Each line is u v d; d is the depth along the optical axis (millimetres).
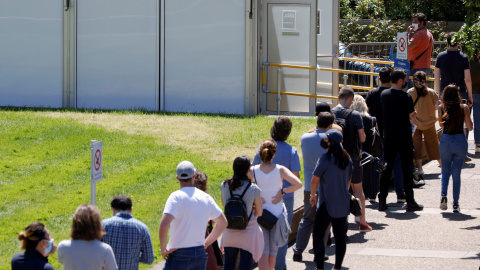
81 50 40938
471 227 24781
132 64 40875
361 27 66125
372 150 25703
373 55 60094
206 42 40469
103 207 25109
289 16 41312
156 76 40875
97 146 19141
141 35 40688
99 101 41188
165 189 27281
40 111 39156
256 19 40344
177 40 40594
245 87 40531
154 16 40531
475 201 28000
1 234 22375
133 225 15828
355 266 21203
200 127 36312
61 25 40812
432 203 27938
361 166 23812
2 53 41031
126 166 29984
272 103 41906
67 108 40594
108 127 35625
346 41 66000
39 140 32875
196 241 16469
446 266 21016
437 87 33062
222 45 40406
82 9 40656
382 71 27219
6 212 24359
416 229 24688
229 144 33750
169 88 40906
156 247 21469
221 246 18266
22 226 23141
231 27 40281
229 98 40750
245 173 17906
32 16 40781
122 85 41031
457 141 25938
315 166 21406
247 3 39906
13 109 39688
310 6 41188
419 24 39281
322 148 21297
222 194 18078
